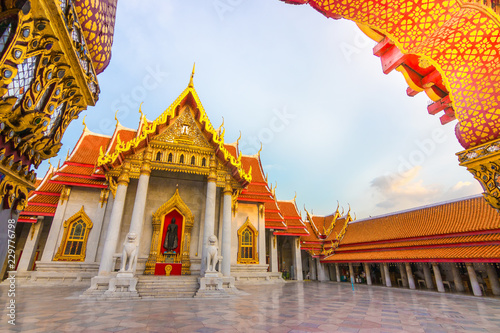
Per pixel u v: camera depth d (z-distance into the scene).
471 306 13.66
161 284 16.02
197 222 21.12
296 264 33.81
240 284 23.59
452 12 4.76
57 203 22.12
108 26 4.58
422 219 27.58
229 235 18.70
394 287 25.86
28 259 20.97
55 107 4.02
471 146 5.84
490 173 5.46
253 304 12.44
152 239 19.23
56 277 19.11
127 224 19.52
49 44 3.26
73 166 22.19
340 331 7.44
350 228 37.88
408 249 26.39
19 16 2.74
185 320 8.59
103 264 15.15
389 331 7.60
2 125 3.22
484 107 5.49
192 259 19.66
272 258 29.61
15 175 3.62
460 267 24.52
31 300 12.29
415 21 5.20
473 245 20.95
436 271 22.09
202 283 15.52
